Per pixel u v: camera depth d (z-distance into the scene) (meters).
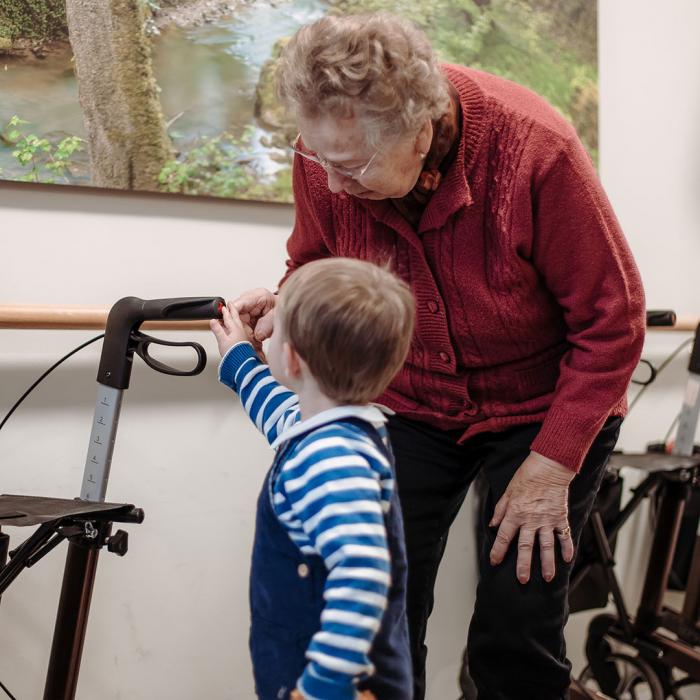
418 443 1.33
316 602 0.89
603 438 1.22
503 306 1.16
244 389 1.12
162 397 1.60
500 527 1.20
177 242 1.58
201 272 1.62
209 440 1.66
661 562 1.82
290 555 0.90
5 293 1.43
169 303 1.17
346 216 1.20
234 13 1.56
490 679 1.23
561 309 1.21
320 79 0.90
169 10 1.50
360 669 0.81
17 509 1.05
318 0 1.65
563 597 1.20
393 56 0.91
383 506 0.90
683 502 1.81
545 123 1.08
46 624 1.52
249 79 1.59
